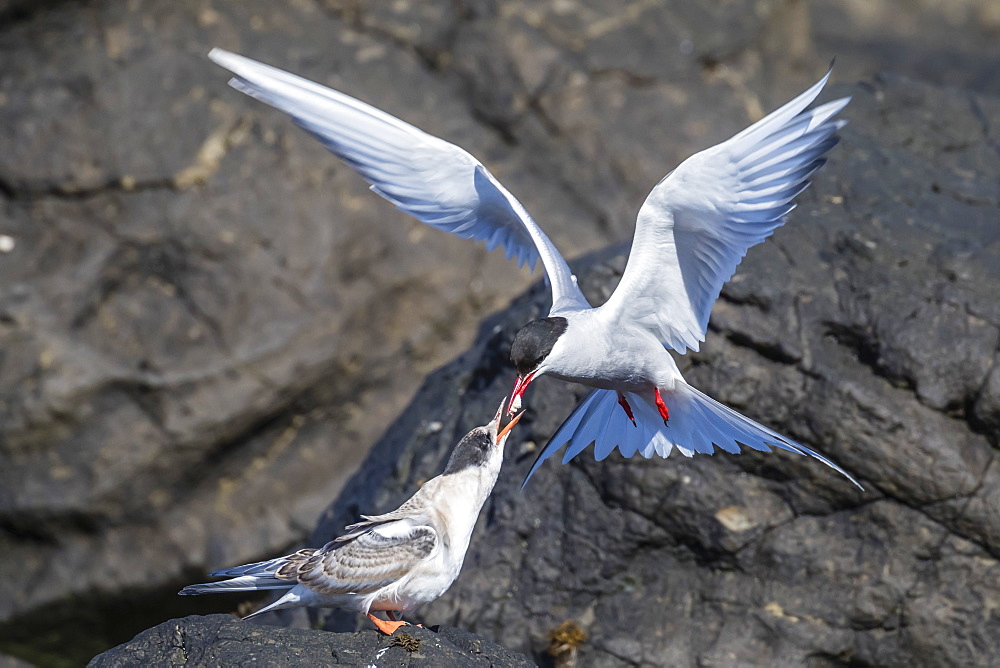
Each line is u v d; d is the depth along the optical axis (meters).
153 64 16.16
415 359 15.59
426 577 7.34
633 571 10.44
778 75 19.55
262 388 14.66
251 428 14.69
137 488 14.19
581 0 18.28
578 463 10.71
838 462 10.09
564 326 7.15
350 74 16.98
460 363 12.30
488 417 11.35
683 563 10.40
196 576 14.17
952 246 10.79
